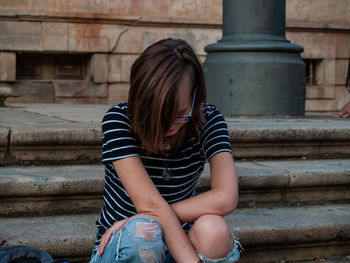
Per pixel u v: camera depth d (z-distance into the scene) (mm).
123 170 1859
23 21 8984
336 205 3143
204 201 1908
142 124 1724
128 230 1747
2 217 2703
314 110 10547
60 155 3248
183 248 1802
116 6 9398
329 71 10586
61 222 2623
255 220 2750
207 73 5527
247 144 3576
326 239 2711
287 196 3129
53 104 8188
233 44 5324
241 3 5355
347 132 3752
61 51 9203
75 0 9188
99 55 9383
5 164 3139
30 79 9398
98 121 3996
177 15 9703
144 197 1835
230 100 5332
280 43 5332
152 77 1674
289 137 3621
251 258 2641
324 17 10484
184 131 1860
